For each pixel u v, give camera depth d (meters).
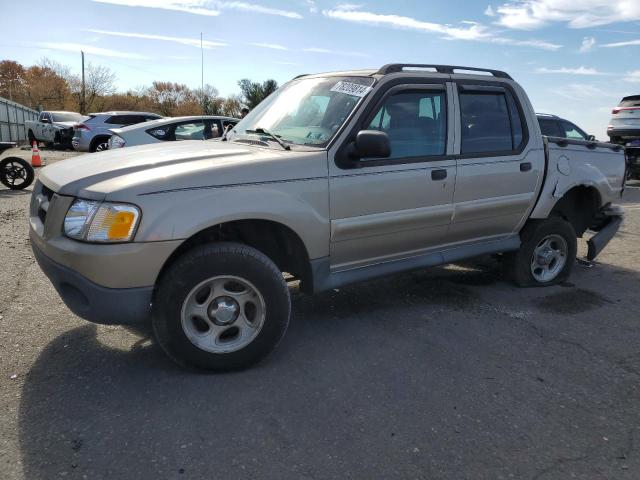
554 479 2.46
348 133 3.67
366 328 4.12
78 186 3.10
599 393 3.26
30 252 5.96
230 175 3.21
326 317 4.33
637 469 2.55
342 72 4.30
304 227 3.48
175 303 3.10
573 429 2.87
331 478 2.41
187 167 3.19
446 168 4.14
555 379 3.42
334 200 3.60
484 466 2.54
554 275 5.33
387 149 3.46
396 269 4.14
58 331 3.89
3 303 4.38
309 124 3.94
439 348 3.81
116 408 2.91
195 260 3.09
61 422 2.77
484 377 3.40
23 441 2.60
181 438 2.66
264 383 3.22
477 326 4.24
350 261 3.90
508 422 2.91
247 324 3.36
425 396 3.14
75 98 62.06
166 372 3.32
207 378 3.26
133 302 3.01
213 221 3.09
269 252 3.76
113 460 2.48
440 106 4.20
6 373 3.26
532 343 3.96
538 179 4.81
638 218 9.27
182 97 69.75
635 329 4.30
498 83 4.64
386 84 3.90
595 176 5.34
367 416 2.91
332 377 3.33
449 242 4.46
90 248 2.92
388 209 3.87
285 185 3.38
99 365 3.39
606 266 6.22
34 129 26.20
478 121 4.43
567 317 4.51
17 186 11.05
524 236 5.08
